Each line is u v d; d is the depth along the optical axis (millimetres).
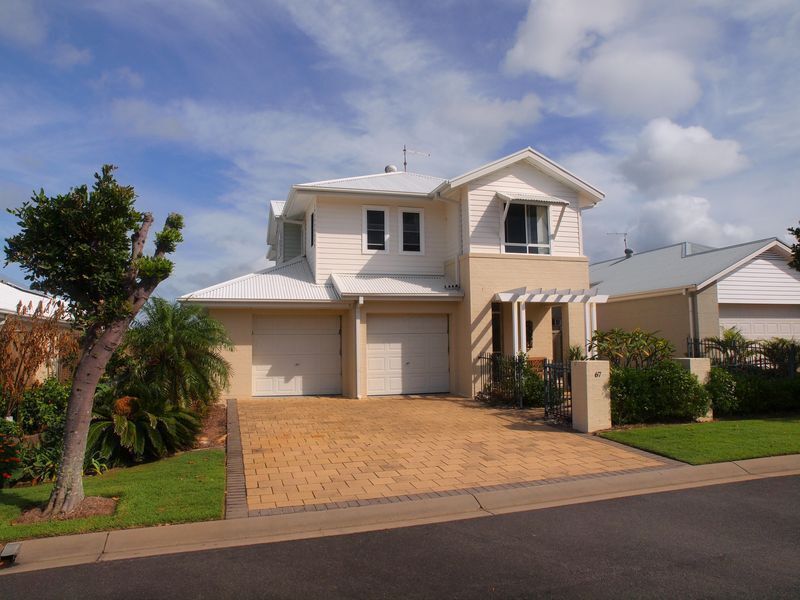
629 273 22094
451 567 4719
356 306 14711
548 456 8328
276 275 16703
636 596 4152
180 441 8945
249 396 14602
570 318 16047
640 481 7188
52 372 11867
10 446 7777
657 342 12172
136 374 10141
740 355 13227
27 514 5965
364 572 4645
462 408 13023
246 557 5000
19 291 14758
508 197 15094
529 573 4574
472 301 14930
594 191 16156
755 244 18281
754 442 8758
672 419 10797
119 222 6000
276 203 21078
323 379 15484
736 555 4883
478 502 6391
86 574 4684
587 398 10039
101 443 8164
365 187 16719
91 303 6090
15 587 4449
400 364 15586
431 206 16984
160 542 5359
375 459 8242
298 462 8094
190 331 10703
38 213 5848
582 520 5859
